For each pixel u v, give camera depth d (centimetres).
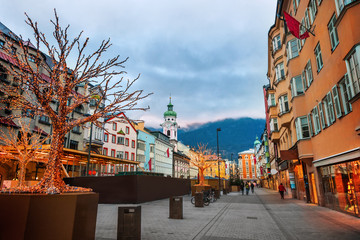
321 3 1352
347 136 1123
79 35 521
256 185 8619
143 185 1958
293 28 1477
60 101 533
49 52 518
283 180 3312
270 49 3016
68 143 3016
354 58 967
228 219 1130
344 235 771
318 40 1431
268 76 3756
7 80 2075
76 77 546
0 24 2348
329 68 1282
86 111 3366
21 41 488
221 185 4172
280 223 1021
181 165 8338
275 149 3797
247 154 13338
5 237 411
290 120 2316
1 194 425
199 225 962
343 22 1011
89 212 495
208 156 4228
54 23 495
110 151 4256
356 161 1076
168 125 9956
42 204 425
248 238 755
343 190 1235
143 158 5372
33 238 411
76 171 3048
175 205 1138
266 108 4491
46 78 2309
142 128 5888
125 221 673
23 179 1834
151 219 1107
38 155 2022
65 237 432
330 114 1312
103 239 701
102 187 1881
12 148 1975
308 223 1007
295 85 1838
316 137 1581
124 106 581
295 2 1859
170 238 735
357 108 994
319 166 1558
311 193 1806
